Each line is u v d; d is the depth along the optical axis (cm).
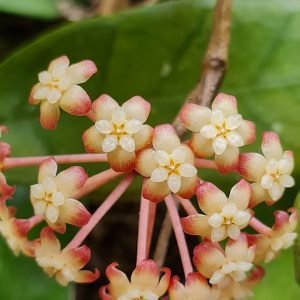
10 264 19
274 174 15
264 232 15
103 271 21
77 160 15
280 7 19
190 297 14
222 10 17
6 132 18
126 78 19
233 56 19
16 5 19
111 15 18
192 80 19
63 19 22
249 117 19
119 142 14
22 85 19
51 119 15
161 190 14
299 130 18
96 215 15
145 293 14
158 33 19
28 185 19
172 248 21
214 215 14
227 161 14
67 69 15
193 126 14
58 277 15
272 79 19
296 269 15
